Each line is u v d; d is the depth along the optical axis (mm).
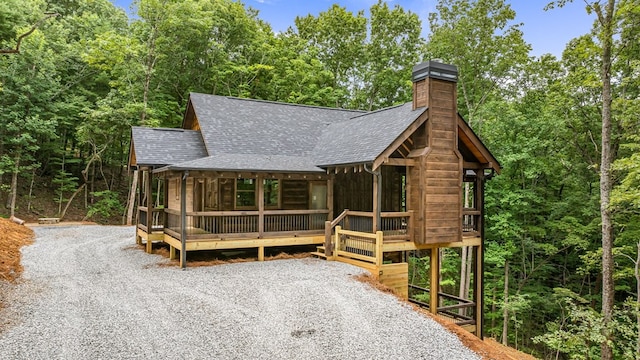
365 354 6438
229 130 15711
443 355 6656
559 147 17938
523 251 18844
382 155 11508
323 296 9008
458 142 13898
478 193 13891
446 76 12508
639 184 12703
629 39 12414
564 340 13258
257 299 8781
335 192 15680
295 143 16359
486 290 19906
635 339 13562
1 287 9219
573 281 19891
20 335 6602
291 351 6398
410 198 12430
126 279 10469
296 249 15594
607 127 12492
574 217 17594
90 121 24219
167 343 6500
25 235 17266
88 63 25625
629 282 17688
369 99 33875
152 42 24734
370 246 11719
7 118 22625
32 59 23641
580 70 14453
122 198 30156
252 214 13203
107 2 32844
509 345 18969
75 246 15555
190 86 28031
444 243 12672
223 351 6289
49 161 28312
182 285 9883
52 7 30141
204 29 26203
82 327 7051
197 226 14539
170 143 15547
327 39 34812
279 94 30641
